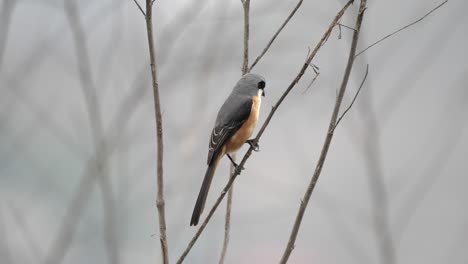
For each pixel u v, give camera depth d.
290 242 7.07
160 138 7.29
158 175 7.33
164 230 7.33
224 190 7.74
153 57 7.19
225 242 8.17
